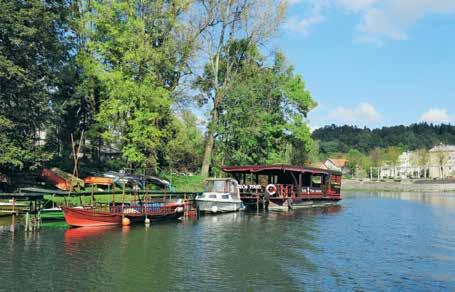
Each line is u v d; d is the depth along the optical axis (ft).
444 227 108.47
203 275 60.85
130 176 140.26
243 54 187.11
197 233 93.81
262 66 195.62
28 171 119.75
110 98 133.69
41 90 112.88
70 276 59.00
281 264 67.31
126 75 136.56
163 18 148.77
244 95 182.09
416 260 71.41
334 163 597.11
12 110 104.32
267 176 194.49
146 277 59.41
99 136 140.56
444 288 56.85
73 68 134.62
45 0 118.83
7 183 114.42
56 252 71.61
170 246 78.95
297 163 234.17
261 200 152.87
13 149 100.83
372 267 66.54
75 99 137.80
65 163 142.92
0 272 60.03
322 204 175.73
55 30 124.98
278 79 198.08
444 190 348.79
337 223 114.01
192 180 171.63
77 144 150.82
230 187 145.38
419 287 57.21
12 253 70.38
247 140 187.01
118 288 54.75
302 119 201.16
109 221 100.01
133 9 139.74
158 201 118.52
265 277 60.39
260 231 98.07
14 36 100.22
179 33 156.46
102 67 134.00
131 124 135.33
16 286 54.49
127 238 85.51
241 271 63.10
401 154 629.51
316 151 298.97
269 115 192.95
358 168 575.79
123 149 138.72
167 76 158.51
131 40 135.13
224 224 109.91
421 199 223.92
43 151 115.44
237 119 186.19
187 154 198.49
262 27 176.45
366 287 56.85
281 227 104.99
